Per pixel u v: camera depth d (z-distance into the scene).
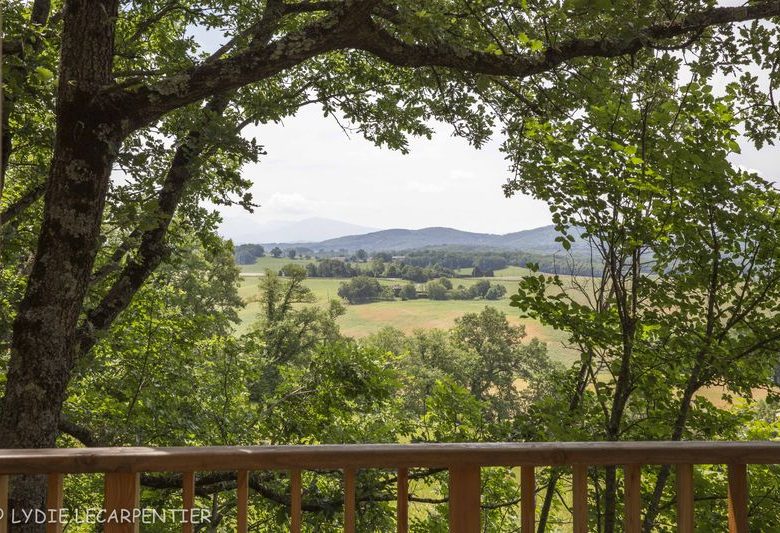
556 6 4.55
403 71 8.28
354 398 9.85
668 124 5.57
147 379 9.54
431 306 103.50
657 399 6.55
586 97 5.65
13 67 5.50
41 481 4.79
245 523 2.08
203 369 10.56
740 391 6.30
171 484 7.46
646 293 6.03
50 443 4.77
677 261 6.02
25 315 4.68
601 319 6.12
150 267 6.82
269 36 6.63
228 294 26.94
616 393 6.36
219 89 4.63
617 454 2.14
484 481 9.02
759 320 6.04
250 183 5.52
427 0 4.98
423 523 8.97
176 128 6.35
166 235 7.95
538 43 4.70
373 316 98.00
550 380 7.82
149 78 7.05
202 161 5.54
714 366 5.93
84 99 4.50
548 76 5.87
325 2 6.68
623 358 6.18
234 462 2.06
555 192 5.90
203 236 7.69
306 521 7.53
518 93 6.08
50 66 6.09
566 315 6.09
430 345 33.28
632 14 4.30
